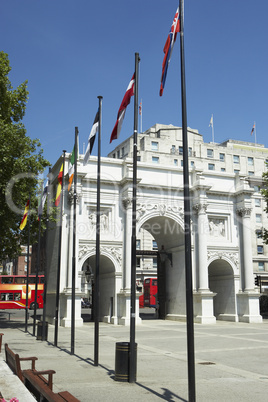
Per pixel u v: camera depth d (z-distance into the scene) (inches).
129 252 1679.4
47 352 834.2
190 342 429.1
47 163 1519.4
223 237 1909.4
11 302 2284.7
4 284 2309.3
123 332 1332.4
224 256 1875.0
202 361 748.6
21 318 2046.0
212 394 489.7
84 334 1250.6
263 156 4160.9
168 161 3759.8
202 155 3922.2
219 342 1050.7
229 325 1638.8
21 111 1507.1
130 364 556.4
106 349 893.8
